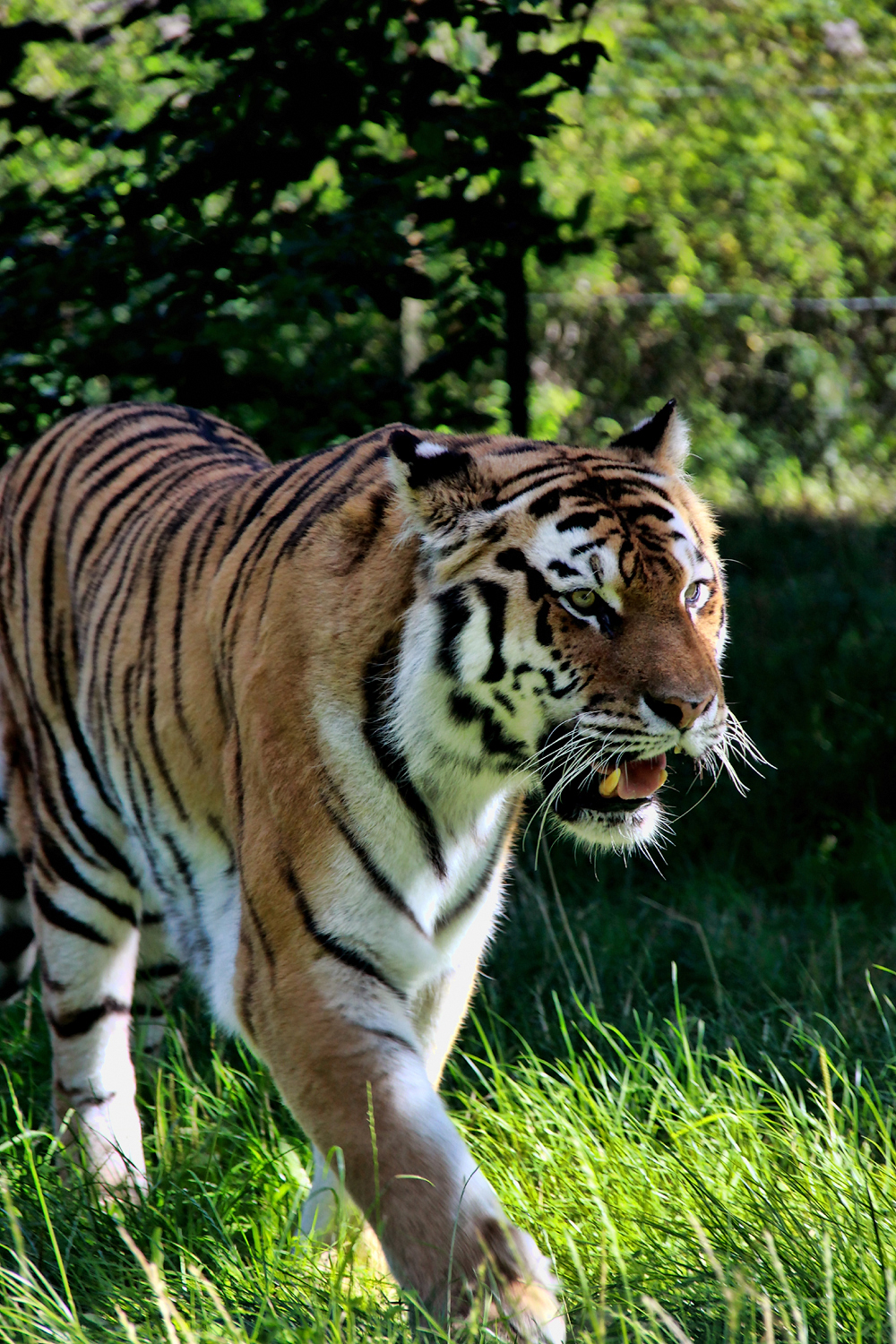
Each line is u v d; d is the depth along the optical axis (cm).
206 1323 478
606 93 2273
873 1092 646
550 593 529
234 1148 648
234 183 940
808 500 2038
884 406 2197
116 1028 708
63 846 707
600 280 2294
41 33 982
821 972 804
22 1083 741
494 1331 437
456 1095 689
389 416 1027
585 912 908
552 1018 775
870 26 2473
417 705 537
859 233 2330
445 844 559
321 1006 520
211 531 634
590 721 529
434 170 952
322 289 937
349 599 548
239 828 561
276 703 544
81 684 694
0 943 811
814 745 1114
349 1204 568
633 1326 446
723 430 2188
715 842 1023
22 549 755
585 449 581
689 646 531
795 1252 502
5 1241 546
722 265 2366
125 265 938
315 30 919
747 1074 648
